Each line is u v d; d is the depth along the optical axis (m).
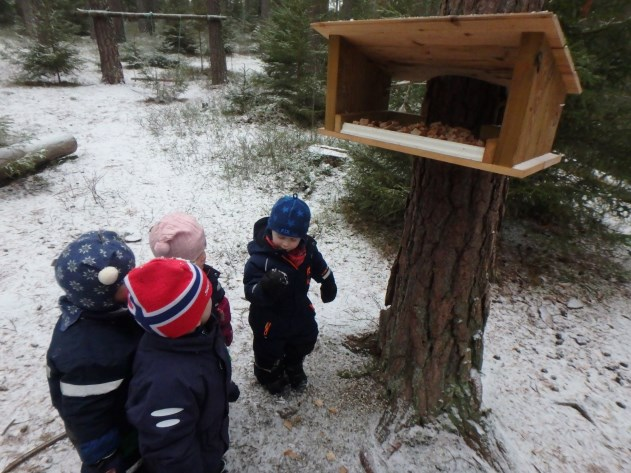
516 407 2.43
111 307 1.31
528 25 1.04
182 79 10.59
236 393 1.98
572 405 2.49
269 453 2.01
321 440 2.09
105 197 4.74
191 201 4.78
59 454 1.96
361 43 1.59
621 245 4.32
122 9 17.97
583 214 3.84
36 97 9.09
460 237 1.96
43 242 3.81
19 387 2.33
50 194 4.75
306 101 8.39
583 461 2.13
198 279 1.27
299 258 2.01
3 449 1.97
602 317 3.38
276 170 5.66
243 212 4.62
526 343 3.02
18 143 5.12
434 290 2.08
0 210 4.32
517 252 4.11
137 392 1.22
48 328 2.80
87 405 1.22
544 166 1.32
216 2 11.09
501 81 1.57
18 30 15.77
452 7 1.67
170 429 1.20
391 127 1.56
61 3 16.20
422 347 2.17
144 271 1.20
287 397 2.32
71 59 10.91
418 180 2.04
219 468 1.57
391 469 1.96
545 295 3.59
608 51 3.17
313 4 8.16
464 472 1.97
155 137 6.84
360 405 2.29
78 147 6.22
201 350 1.33
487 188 1.87
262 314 2.05
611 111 3.31
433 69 1.69
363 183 4.43
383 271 3.75
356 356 2.65
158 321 1.20
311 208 4.82
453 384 2.18
